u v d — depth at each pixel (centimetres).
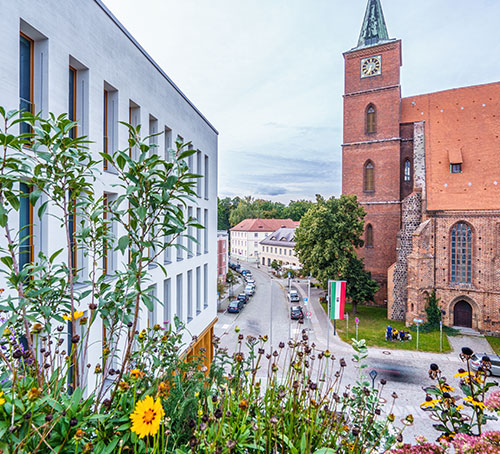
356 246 3384
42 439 211
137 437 250
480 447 241
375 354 2294
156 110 1255
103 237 378
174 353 412
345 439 333
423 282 2931
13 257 329
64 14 775
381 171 3641
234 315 3384
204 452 280
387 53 3622
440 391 313
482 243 2827
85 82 866
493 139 3127
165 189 330
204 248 1908
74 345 313
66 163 371
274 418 271
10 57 632
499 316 2742
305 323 3066
